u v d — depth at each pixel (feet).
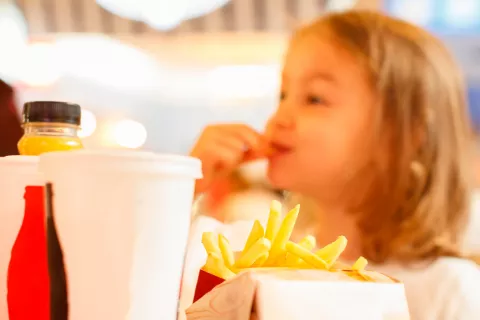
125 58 13.74
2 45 13.11
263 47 13.15
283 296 1.28
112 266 1.09
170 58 13.69
